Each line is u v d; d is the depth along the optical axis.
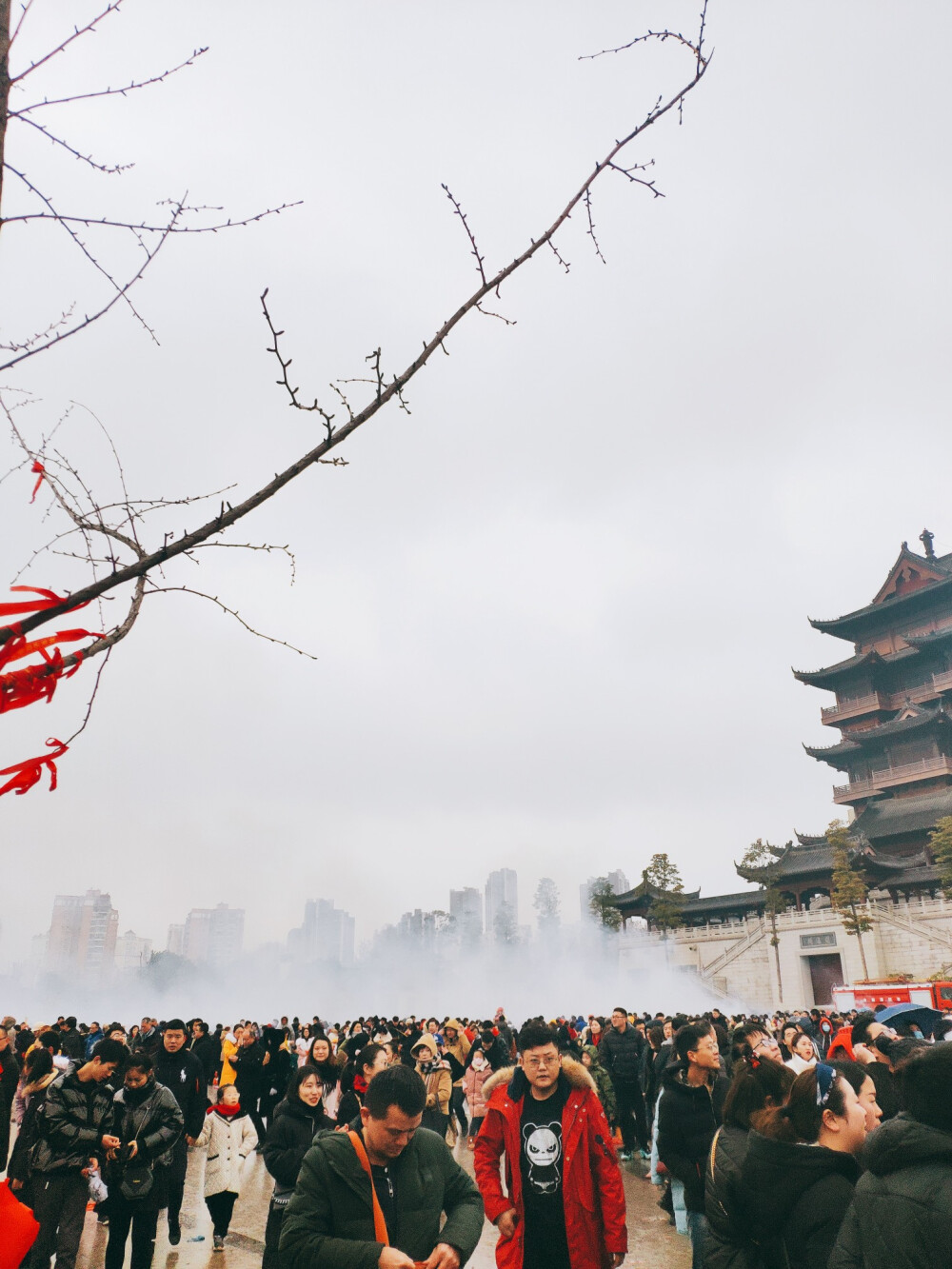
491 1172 4.63
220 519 1.50
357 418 1.56
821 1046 16.84
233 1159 8.16
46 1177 5.99
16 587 1.36
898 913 46.56
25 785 1.37
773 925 52.09
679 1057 5.48
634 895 65.19
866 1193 2.48
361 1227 3.08
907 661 63.56
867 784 59.75
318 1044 7.63
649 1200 9.94
